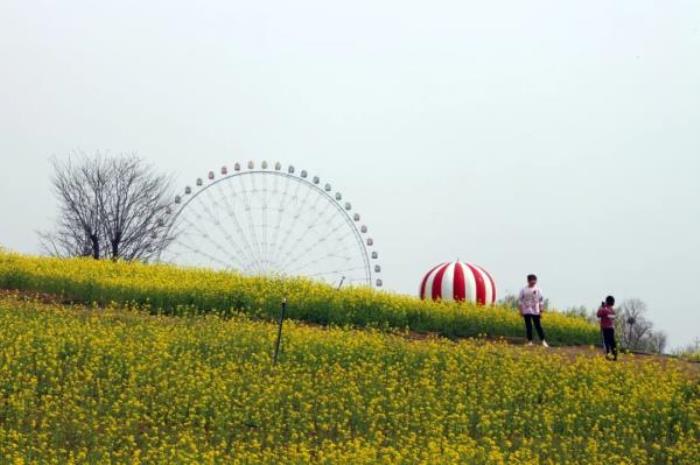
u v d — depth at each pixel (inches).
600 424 971.3
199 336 1146.0
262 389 974.4
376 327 1344.7
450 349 1168.8
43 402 911.7
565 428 948.0
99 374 991.0
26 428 844.0
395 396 992.9
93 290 1349.7
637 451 886.4
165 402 924.6
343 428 908.0
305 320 1358.3
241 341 1132.5
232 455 816.3
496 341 1352.1
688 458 891.4
